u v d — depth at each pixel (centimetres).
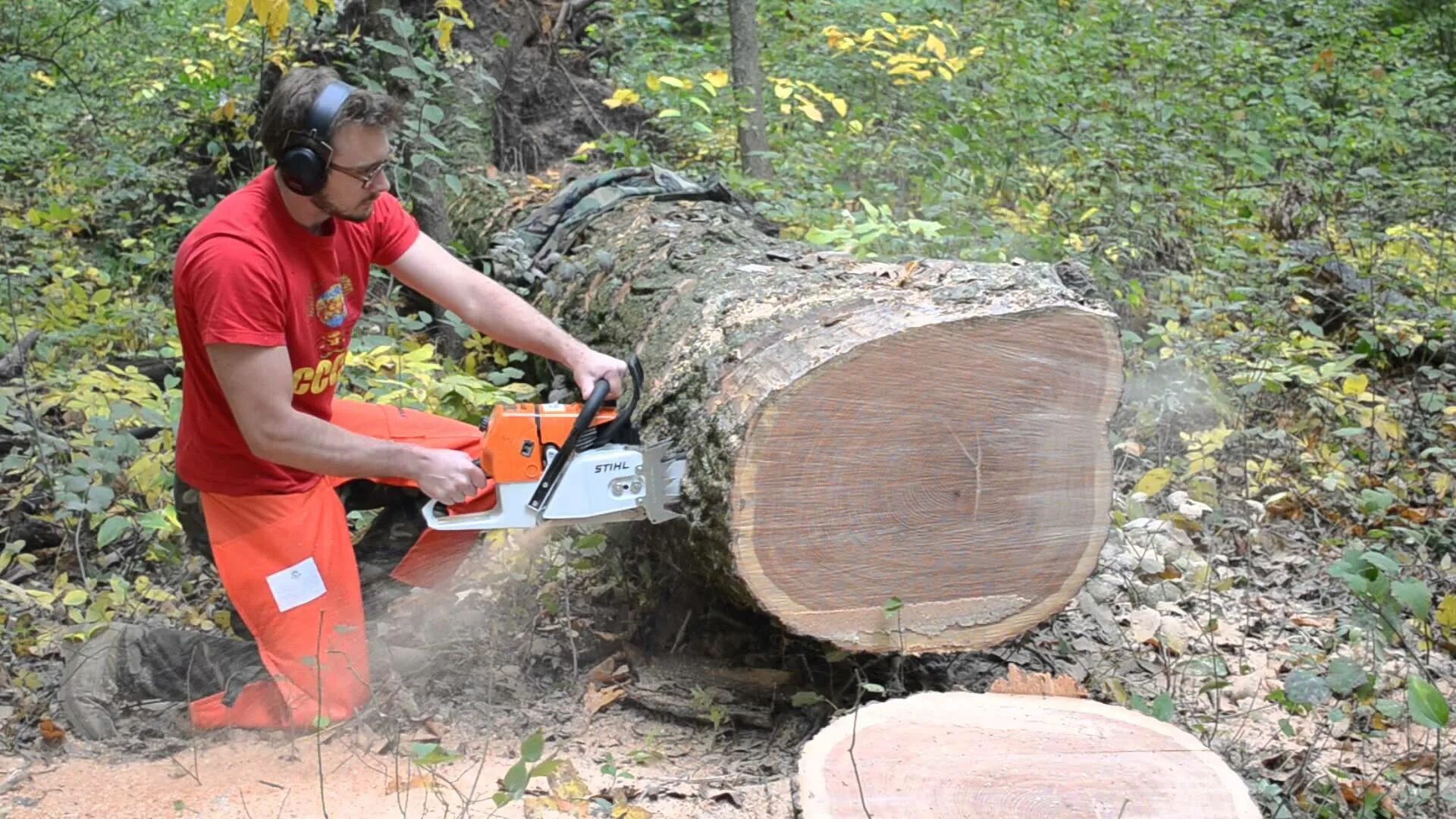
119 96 901
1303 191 693
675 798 261
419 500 329
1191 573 382
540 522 279
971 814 208
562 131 685
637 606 346
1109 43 877
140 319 523
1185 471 448
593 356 308
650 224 436
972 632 297
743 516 268
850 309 296
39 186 730
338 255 289
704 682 311
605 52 767
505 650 333
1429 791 273
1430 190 732
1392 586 262
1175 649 340
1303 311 541
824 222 538
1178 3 976
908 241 498
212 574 372
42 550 382
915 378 275
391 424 322
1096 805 211
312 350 288
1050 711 249
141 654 311
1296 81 894
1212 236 603
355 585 297
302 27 799
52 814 250
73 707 293
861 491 277
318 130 259
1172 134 738
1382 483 443
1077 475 296
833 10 856
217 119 689
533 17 673
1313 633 356
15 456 379
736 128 716
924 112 696
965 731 238
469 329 461
